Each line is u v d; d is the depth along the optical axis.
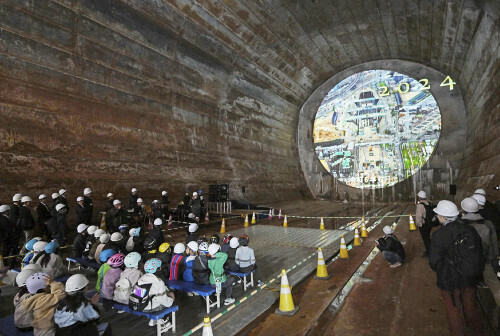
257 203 25.22
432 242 3.17
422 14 19.89
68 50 13.83
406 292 5.27
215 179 21.73
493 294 3.92
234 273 5.79
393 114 30.20
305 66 29.02
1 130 11.39
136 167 16.39
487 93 17.39
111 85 15.83
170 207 17.20
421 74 28.61
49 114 13.08
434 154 27.98
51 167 12.65
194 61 20.45
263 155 28.97
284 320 4.43
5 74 11.78
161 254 5.51
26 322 3.37
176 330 4.29
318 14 21.20
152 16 16.95
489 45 15.96
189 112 20.97
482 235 4.07
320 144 34.00
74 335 2.98
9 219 8.05
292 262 7.73
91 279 6.60
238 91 25.31
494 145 15.45
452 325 2.97
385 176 30.34
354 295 5.31
